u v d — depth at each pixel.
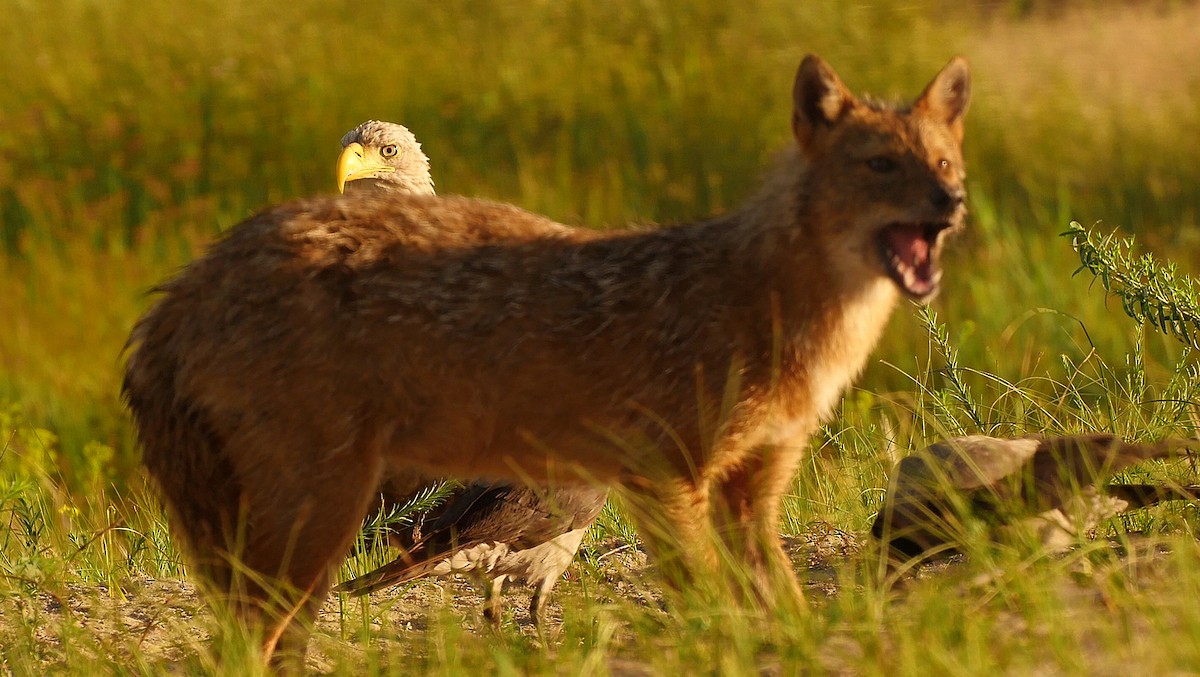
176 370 13.88
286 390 13.50
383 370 13.67
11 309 33.16
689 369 13.74
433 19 48.44
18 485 18.09
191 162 40.81
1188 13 53.53
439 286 13.74
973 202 36.31
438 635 13.26
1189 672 10.27
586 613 13.16
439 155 40.72
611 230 14.55
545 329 13.77
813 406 14.23
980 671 10.47
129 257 36.28
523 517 15.80
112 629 15.13
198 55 45.88
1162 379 22.06
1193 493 14.07
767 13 48.22
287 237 13.76
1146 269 16.59
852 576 13.46
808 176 14.06
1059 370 27.67
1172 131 41.97
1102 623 11.27
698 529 13.88
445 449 14.16
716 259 14.07
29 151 41.22
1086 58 48.22
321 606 15.41
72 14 48.12
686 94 43.59
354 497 13.71
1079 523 13.37
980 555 12.62
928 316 18.95
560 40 47.12
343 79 44.56
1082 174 39.34
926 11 52.09
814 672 11.21
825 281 13.97
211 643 13.77
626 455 13.92
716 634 11.95
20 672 13.20
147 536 19.25
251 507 13.70
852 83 45.00
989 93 43.81
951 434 17.97
